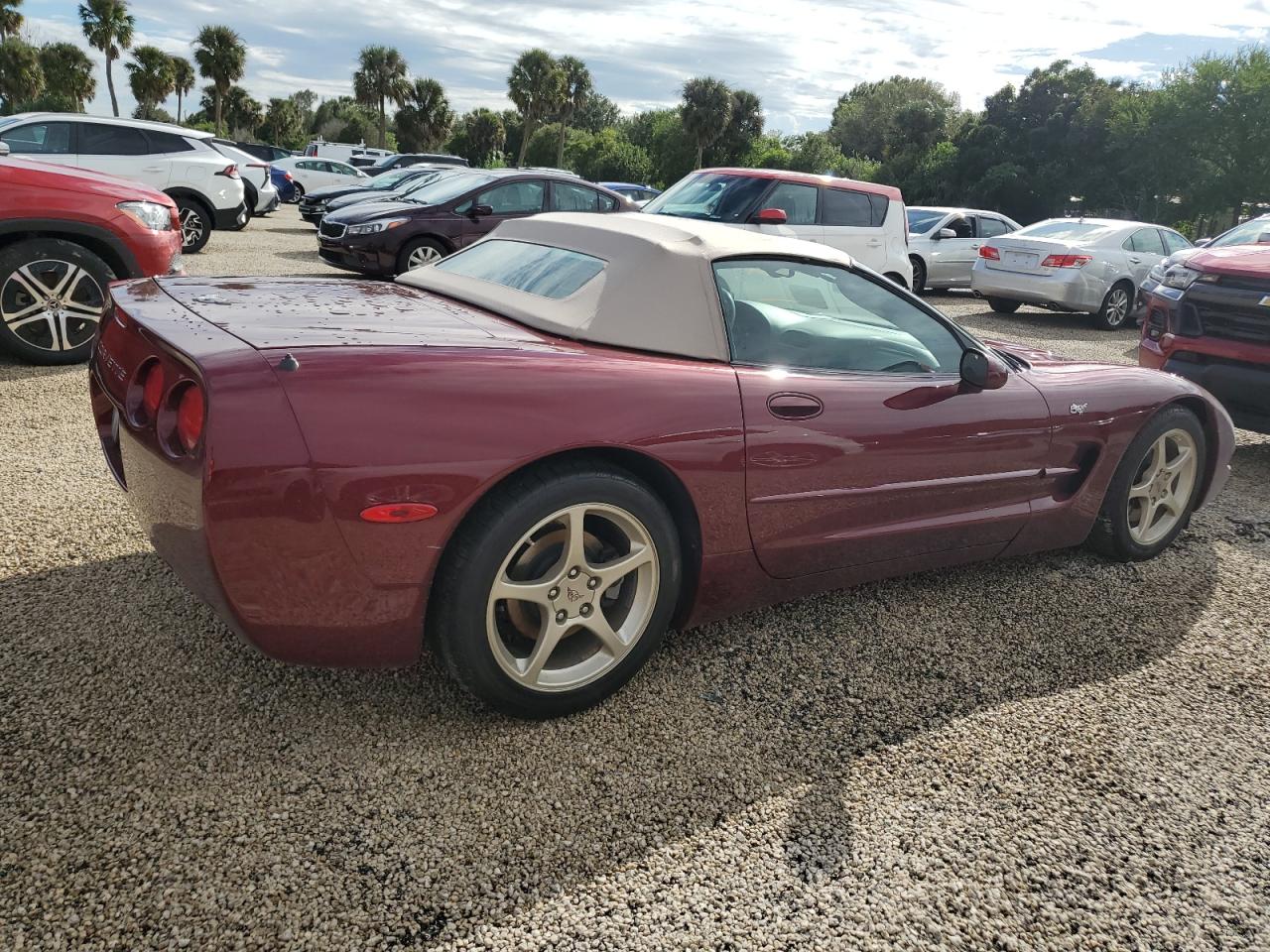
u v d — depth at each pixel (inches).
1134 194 1706.4
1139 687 109.3
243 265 432.8
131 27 2309.3
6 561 114.9
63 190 204.1
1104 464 135.5
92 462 153.6
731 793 83.7
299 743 84.9
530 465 82.6
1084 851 80.5
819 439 100.7
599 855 74.5
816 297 109.4
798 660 108.9
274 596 75.0
